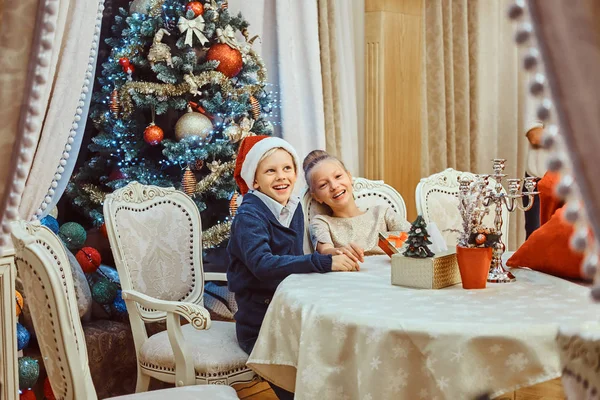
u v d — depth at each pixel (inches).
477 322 67.2
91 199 147.8
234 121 149.9
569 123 22.8
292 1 177.0
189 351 98.4
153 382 137.9
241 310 104.3
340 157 185.6
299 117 175.9
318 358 74.5
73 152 127.6
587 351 34.6
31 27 32.1
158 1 140.7
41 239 72.8
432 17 202.8
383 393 68.5
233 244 104.9
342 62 186.2
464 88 213.6
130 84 138.1
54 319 67.6
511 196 89.9
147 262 111.3
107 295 140.1
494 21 224.2
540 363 64.6
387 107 193.2
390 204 133.0
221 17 146.9
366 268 100.3
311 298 80.5
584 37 22.4
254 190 108.2
